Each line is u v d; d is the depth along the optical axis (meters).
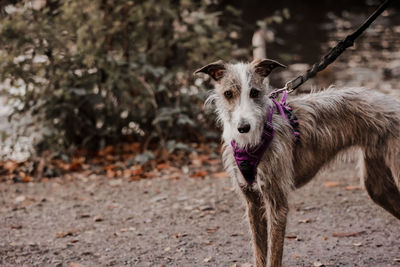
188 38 7.68
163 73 7.01
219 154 7.39
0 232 4.97
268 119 3.69
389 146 4.02
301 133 3.95
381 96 4.23
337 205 5.42
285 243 4.58
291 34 19.06
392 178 4.23
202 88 7.50
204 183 6.32
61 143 7.16
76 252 4.49
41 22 6.59
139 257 4.36
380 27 20.25
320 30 19.88
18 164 7.12
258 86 3.60
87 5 6.91
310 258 4.25
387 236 4.63
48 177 6.80
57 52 6.68
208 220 5.17
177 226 5.04
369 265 4.09
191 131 7.75
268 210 3.77
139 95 7.51
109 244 4.66
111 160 7.23
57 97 6.92
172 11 7.34
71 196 6.05
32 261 4.30
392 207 4.35
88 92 7.05
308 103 4.12
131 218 5.30
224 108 3.68
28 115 7.44
